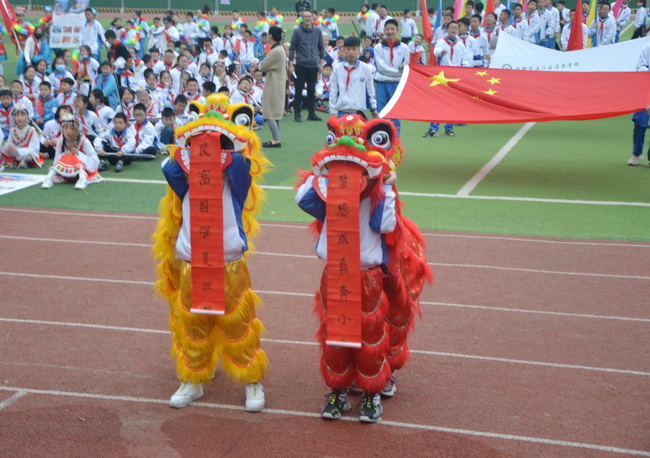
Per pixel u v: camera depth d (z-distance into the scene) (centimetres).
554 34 2164
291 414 486
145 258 802
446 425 471
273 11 2861
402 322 490
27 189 1107
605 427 468
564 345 591
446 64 1592
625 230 909
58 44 1404
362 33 2716
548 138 1586
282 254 814
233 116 483
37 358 562
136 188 1120
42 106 1470
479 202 1046
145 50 2536
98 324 627
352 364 476
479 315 650
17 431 460
